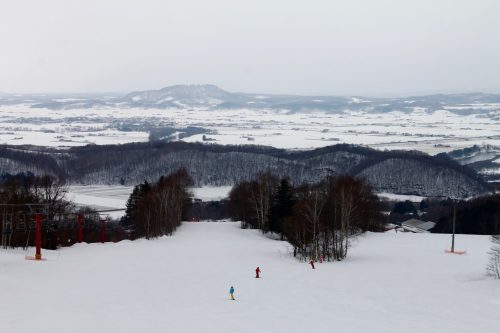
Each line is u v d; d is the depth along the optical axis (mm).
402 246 101312
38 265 72812
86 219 145750
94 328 39594
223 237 118312
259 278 65188
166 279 64125
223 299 52250
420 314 45938
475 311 47062
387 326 41750
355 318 44469
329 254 85375
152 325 41031
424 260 81938
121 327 40156
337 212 97750
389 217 176625
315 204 88562
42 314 43781
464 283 61000
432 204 195500
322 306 49188
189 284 60719
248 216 138500
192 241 109750
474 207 147250
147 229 120312
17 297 50594
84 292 54656
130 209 148750
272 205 130000
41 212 94688
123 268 72750
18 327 39281
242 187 149875
